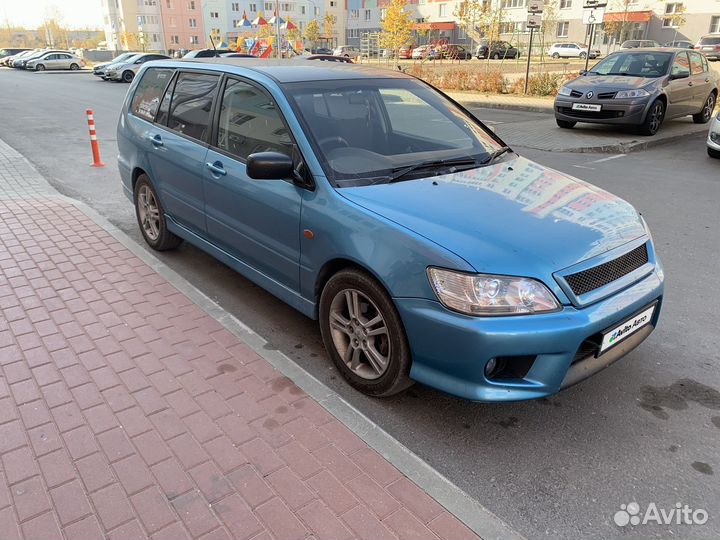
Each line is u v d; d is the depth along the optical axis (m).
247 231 3.85
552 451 2.85
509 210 3.05
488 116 15.73
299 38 52.78
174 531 2.28
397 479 2.56
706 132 13.07
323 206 3.20
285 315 4.25
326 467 2.62
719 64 33.19
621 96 11.66
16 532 2.27
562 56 48.03
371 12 84.06
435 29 64.75
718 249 5.62
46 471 2.58
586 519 2.43
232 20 85.75
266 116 3.71
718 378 3.47
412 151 3.77
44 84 29.05
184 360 3.46
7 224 5.91
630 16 49.78
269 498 2.44
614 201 3.46
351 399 3.25
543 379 2.65
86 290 4.40
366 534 2.27
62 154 10.30
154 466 2.61
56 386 3.20
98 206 6.96
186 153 4.39
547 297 2.63
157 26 85.50
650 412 3.15
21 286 4.46
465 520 2.35
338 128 3.58
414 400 3.25
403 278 2.78
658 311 3.19
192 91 4.55
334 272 3.32
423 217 2.92
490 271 2.60
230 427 2.88
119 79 30.41
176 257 5.32
